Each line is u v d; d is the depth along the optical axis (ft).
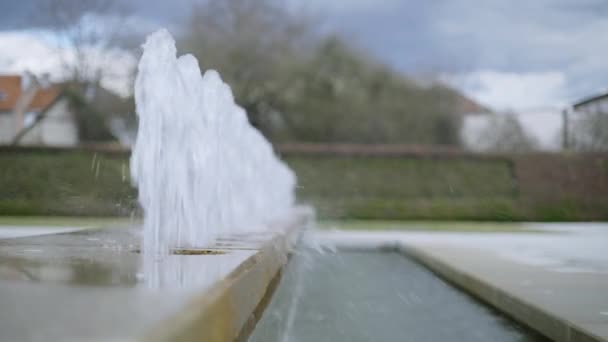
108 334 3.01
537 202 55.26
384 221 53.21
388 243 24.26
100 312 3.62
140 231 12.67
